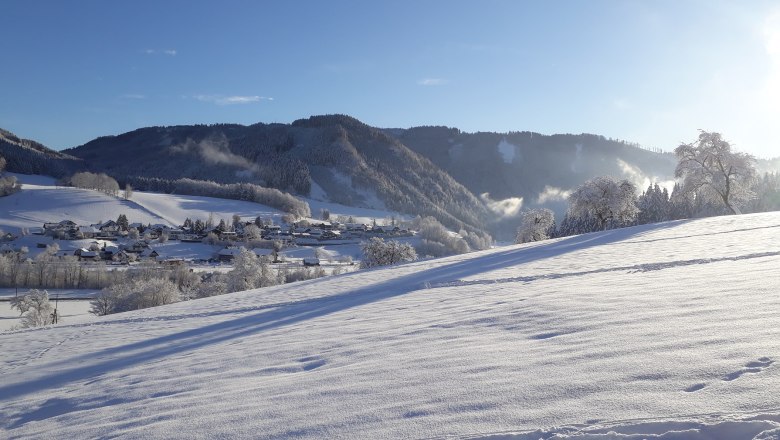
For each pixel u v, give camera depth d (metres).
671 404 3.23
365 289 18.75
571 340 5.36
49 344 14.65
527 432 3.18
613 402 3.41
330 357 6.74
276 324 12.19
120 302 49.84
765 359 3.74
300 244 136.62
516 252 26.77
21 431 5.98
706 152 44.50
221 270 89.12
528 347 5.38
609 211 53.44
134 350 11.39
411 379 4.79
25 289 71.25
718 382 3.46
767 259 11.70
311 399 4.68
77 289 73.19
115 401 6.54
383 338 7.57
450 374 4.73
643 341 4.80
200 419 4.69
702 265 12.33
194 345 10.72
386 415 3.91
